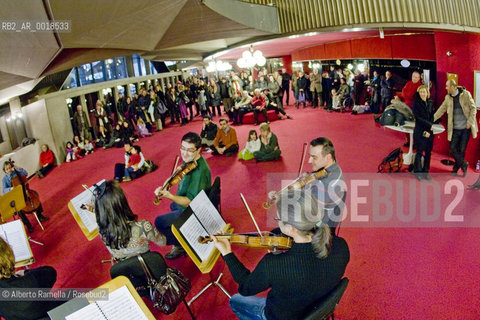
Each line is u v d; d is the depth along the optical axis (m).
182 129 12.92
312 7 7.89
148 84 16.83
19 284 2.58
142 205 6.46
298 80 13.85
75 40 4.44
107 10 4.24
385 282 3.71
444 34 7.01
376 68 11.36
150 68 17.42
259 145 8.07
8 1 3.08
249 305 2.69
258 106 11.98
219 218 3.51
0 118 9.03
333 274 2.10
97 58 6.38
